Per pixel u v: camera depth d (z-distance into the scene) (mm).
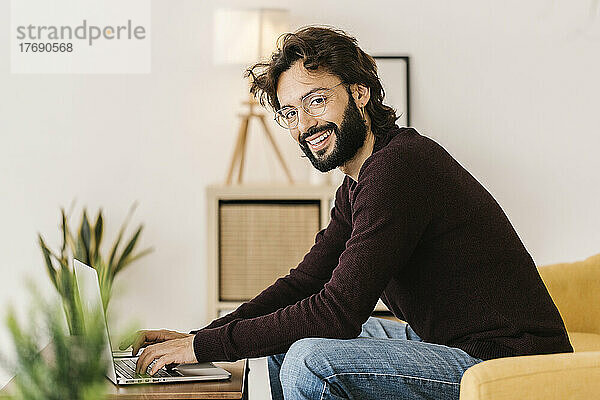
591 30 3832
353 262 1773
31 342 1537
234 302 3494
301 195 3471
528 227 3873
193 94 3812
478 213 1849
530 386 1588
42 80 3787
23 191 3799
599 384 1637
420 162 1815
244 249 3500
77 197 3811
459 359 1794
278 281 2242
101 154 3811
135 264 3824
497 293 1819
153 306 3842
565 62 3836
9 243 3803
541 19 3824
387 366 1737
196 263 3848
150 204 3826
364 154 2010
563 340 1860
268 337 1788
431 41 3816
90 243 3596
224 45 3498
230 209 3492
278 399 2148
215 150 3828
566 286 2867
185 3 3791
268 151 3844
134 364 1940
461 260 1825
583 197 3865
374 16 3805
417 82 3824
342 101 1938
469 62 3826
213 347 1784
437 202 1812
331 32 1968
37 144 3799
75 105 3799
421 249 1851
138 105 3805
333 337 1781
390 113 2023
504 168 3852
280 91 1973
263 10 3494
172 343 1813
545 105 3838
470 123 3838
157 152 3816
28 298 3789
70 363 1525
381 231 1773
